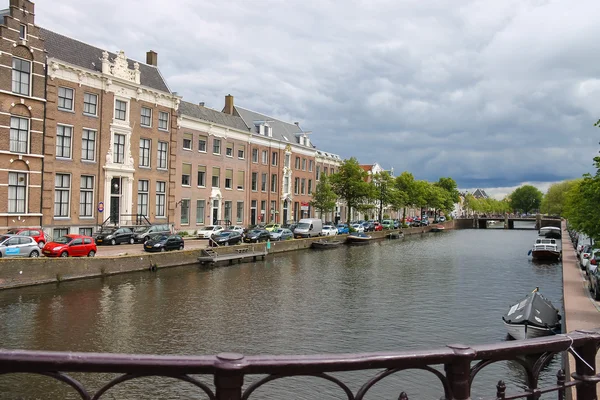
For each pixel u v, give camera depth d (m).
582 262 31.39
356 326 17.81
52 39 33.50
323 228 54.75
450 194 114.62
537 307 16.38
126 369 2.46
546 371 12.93
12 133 29.88
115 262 26.25
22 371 2.39
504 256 43.53
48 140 31.58
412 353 2.84
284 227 51.41
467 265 36.47
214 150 47.78
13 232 28.42
